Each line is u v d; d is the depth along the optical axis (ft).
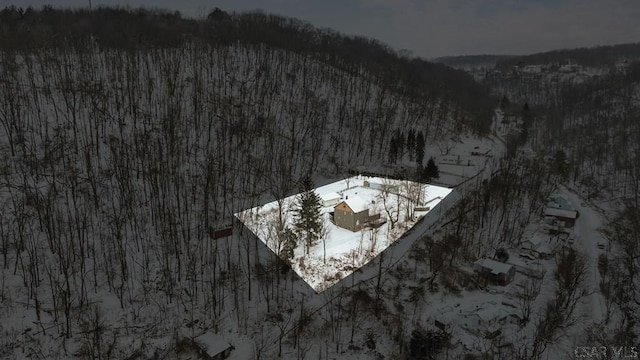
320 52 647.97
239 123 339.36
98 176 245.24
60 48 393.91
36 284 169.99
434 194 321.52
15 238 183.62
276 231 228.43
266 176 302.66
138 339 164.35
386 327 189.98
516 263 249.96
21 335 154.20
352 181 337.72
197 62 447.42
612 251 266.98
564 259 241.76
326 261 221.87
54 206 210.79
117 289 180.55
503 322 194.70
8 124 264.93
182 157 287.69
